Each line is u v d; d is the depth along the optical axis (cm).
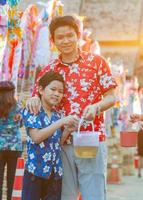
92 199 475
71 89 479
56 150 476
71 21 475
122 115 1327
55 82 471
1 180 742
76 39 479
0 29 733
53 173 477
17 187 739
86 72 479
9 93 736
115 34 1962
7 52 784
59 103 483
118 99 1130
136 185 1256
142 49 2019
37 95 486
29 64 866
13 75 786
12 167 744
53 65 489
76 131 470
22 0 1214
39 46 862
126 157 1539
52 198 478
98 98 480
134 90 1390
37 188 477
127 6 1956
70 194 481
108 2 1952
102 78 478
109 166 1295
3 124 739
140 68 2153
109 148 1296
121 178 1336
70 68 482
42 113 475
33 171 474
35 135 470
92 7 1955
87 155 459
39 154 474
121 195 1048
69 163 479
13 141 741
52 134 473
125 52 1964
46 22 870
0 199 741
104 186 479
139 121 579
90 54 485
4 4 734
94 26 1961
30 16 860
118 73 1168
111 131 1310
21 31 783
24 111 479
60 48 479
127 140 545
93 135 456
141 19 1970
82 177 475
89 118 459
